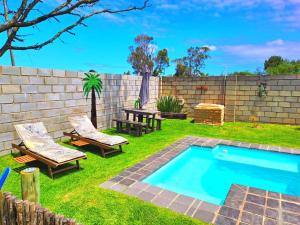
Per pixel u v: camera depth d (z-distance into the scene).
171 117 13.95
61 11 1.95
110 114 10.58
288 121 11.67
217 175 6.64
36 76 7.09
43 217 2.63
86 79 8.98
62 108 8.10
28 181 3.41
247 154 7.93
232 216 3.72
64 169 5.43
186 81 14.16
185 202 4.16
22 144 6.32
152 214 3.76
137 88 12.39
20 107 6.73
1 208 2.99
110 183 4.91
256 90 12.19
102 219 3.60
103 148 6.83
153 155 6.86
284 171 6.91
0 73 6.14
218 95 13.25
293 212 3.87
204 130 10.65
